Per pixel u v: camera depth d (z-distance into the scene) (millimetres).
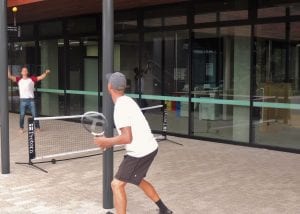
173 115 12227
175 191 6914
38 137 12000
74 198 6586
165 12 12203
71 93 15438
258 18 10391
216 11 11133
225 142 11086
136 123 5055
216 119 11375
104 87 5781
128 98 5113
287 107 10094
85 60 14789
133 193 6789
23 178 7727
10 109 18297
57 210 6043
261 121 10539
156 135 12000
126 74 13445
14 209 6086
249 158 9297
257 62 10531
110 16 5801
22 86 12875
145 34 12781
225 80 11148
